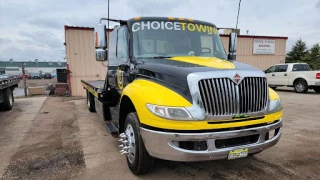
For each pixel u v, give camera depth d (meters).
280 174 3.54
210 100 2.77
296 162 3.96
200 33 4.38
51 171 3.70
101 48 4.12
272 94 3.45
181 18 4.41
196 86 2.77
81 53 13.62
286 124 6.43
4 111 8.51
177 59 3.68
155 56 3.99
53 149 4.62
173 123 2.73
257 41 18.50
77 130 5.96
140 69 3.64
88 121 6.92
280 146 4.70
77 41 13.50
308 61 43.56
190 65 3.24
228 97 2.83
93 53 13.77
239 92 2.88
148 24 4.14
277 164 3.88
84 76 13.78
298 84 14.02
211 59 3.74
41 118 7.35
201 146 2.81
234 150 2.89
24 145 4.86
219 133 2.77
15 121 6.95
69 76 13.53
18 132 5.80
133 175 3.52
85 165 3.89
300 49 46.34
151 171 3.55
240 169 3.71
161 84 3.14
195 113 2.72
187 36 4.26
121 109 3.85
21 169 3.77
